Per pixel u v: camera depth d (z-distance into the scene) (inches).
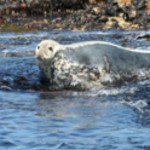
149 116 2004.2
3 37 4151.1
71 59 2461.9
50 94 2390.5
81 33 4276.6
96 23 4653.1
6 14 5177.2
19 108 2165.4
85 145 1692.9
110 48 2508.6
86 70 2450.8
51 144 1712.6
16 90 2466.8
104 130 1844.2
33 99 2311.8
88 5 5329.7
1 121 1984.5
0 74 2667.3
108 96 2309.3
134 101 2212.1
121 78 2466.8
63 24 4736.7
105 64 2464.3
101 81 2440.9
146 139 1738.4
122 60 2498.8
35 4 5241.1
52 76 2485.2
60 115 2047.2
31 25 4785.9
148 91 2341.3
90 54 2474.2
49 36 4099.4
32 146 1697.8
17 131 1856.5
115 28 4549.7
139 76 2490.2
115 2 4849.9
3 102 2266.2
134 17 4685.0
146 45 3363.7
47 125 1921.8
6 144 1723.7
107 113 2054.6
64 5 5354.3
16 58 3046.3
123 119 1977.1
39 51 2464.3
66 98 2314.2
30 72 2677.2
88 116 2023.9
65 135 1798.7
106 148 1658.5
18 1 5305.1
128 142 1712.6
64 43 3683.6
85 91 2395.4
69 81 2448.3
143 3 4827.8
